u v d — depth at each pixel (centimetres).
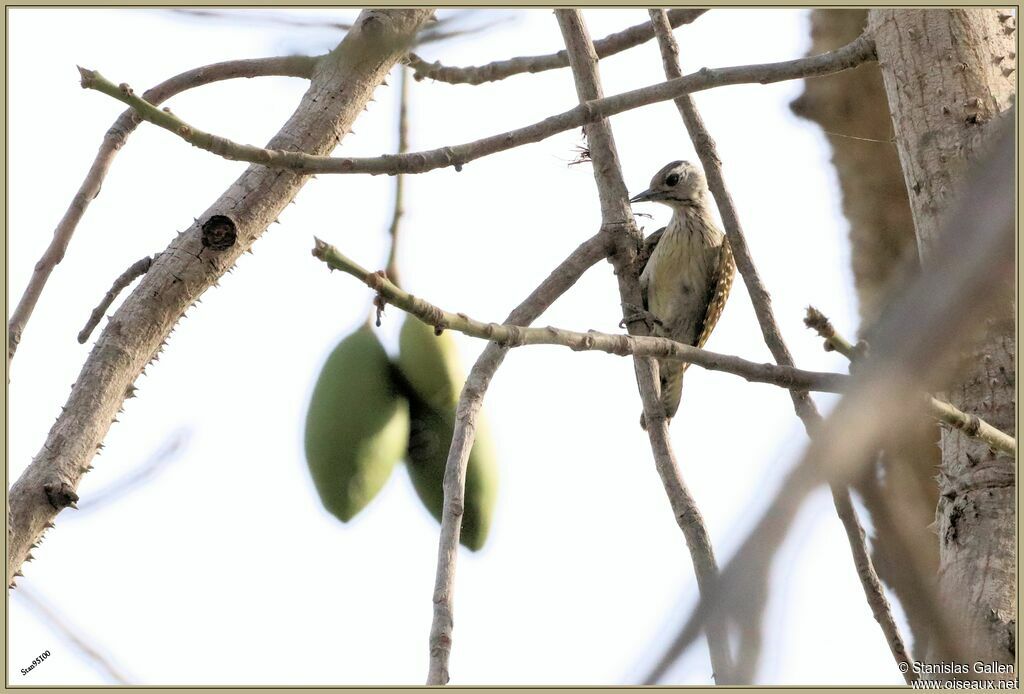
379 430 745
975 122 764
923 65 790
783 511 155
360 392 752
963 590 677
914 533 222
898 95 800
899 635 702
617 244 900
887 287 171
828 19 1167
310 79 796
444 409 772
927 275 161
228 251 737
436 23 541
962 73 779
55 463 665
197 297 734
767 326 888
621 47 1055
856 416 160
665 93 766
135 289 726
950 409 624
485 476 765
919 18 800
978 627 650
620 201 913
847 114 1130
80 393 690
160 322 721
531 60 968
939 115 775
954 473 720
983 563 681
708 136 941
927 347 160
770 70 779
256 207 747
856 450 158
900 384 160
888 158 1105
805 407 759
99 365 700
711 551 763
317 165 636
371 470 738
